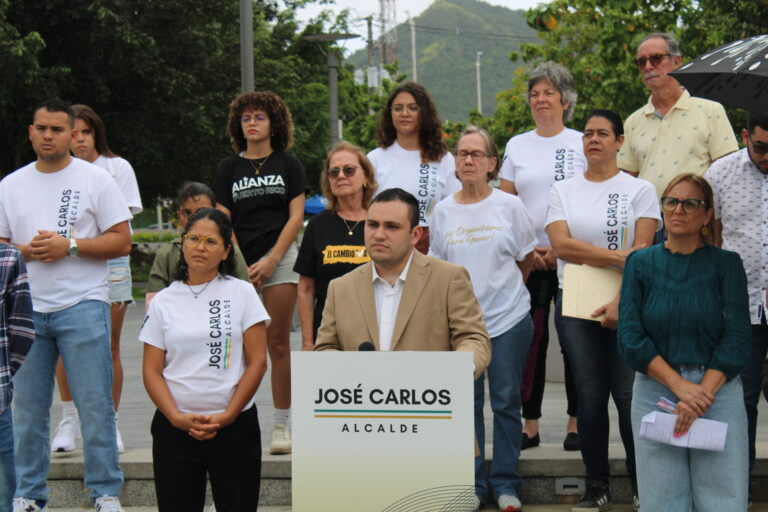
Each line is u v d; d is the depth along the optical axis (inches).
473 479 138.0
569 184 211.9
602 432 206.1
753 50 158.2
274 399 234.1
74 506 228.7
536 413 236.4
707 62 162.1
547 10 552.4
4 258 178.7
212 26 935.7
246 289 182.9
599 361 203.9
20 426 204.1
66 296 203.3
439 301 163.5
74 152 241.8
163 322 180.4
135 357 461.1
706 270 171.9
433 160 233.8
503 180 239.6
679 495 170.2
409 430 139.6
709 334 170.1
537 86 233.6
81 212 206.7
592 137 207.0
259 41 1050.7
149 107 930.1
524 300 211.0
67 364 203.8
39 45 753.0
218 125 938.1
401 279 164.4
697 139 223.1
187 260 180.5
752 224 197.5
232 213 238.7
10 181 209.3
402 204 159.8
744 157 199.5
